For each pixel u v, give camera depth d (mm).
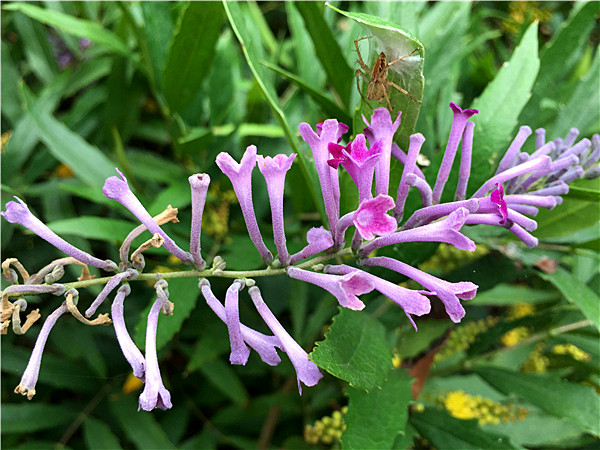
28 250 121
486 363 113
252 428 128
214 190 128
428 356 102
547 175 83
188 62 111
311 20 102
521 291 119
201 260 65
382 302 107
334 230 68
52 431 123
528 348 119
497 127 90
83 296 122
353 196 86
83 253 62
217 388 127
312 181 94
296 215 119
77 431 126
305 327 121
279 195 63
